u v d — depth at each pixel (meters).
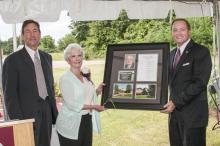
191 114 3.56
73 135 3.70
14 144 2.52
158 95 3.43
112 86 3.60
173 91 3.60
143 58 3.54
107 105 3.59
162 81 3.44
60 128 3.75
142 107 3.46
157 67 3.48
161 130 7.49
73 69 3.79
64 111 3.73
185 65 3.53
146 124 7.78
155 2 5.07
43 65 3.78
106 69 3.64
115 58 3.64
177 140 3.76
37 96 3.63
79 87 3.69
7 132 2.50
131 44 3.62
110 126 7.72
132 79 3.54
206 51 3.53
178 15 5.26
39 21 4.38
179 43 3.60
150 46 3.54
